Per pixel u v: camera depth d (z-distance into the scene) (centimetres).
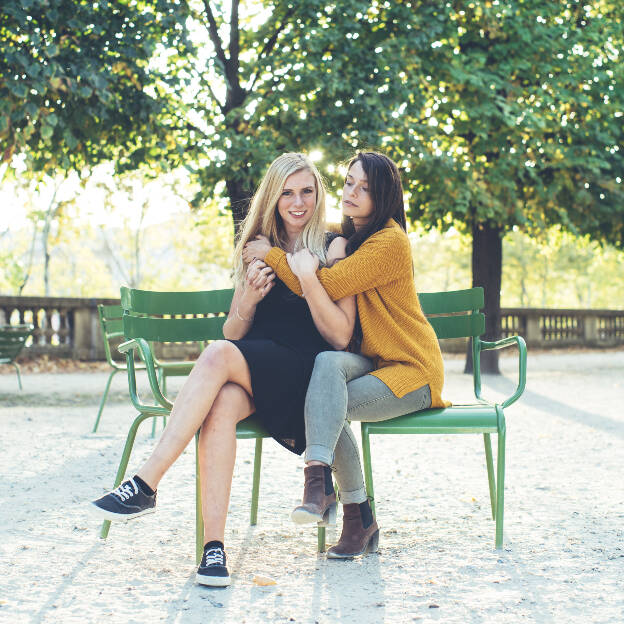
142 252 3775
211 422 261
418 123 1005
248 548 301
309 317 295
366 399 280
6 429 638
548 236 1387
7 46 711
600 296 5000
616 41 1249
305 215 309
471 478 450
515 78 1160
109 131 838
